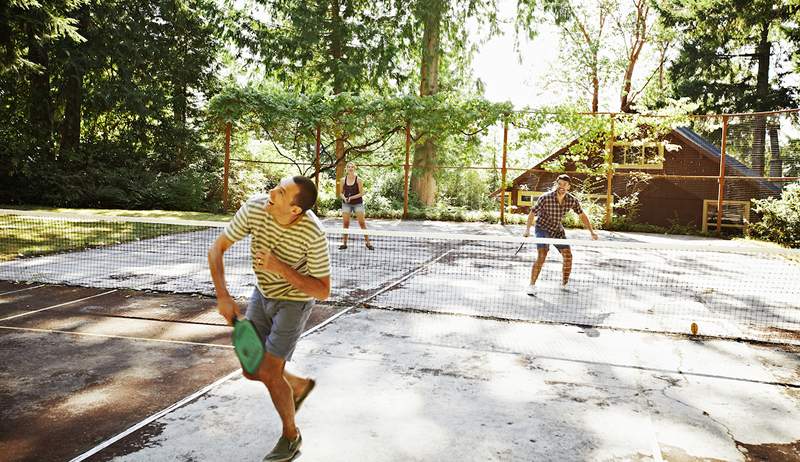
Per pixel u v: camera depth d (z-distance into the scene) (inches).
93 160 840.9
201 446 124.6
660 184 938.1
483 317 243.6
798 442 134.1
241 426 134.7
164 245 443.8
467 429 135.7
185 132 930.1
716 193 912.9
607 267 408.5
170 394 152.9
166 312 237.8
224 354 186.2
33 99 794.2
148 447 123.6
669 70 1352.1
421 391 158.9
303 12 981.8
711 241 657.6
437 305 264.1
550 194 304.0
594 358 193.2
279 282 122.2
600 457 123.8
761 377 178.9
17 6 589.6
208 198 873.5
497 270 373.7
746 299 299.7
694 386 169.3
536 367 182.1
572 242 268.2
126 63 885.8
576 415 145.8
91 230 510.0
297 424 136.0
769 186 774.5
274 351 119.8
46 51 772.0
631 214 822.5
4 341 195.2
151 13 936.9
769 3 1042.7
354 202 455.8
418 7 924.6
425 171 866.8
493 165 1128.2
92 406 144.4
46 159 784.3
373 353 191.2
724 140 739.4
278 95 789.2
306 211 119.6
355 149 878.4
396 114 784.3
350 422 137.9
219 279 117.0
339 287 299.9
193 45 994.7
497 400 154.2
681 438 134.3
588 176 864.3
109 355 183.2
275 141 847.7
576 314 254.5
